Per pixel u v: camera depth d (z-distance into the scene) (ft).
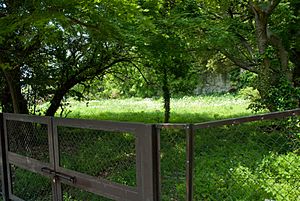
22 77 21.16
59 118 8.66
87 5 11.93
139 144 6.65
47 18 11.28
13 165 11.02
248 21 29.27
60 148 8.86
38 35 14.69
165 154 7.60
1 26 11.99
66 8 11.93
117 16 13.47
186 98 59.98
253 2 24.07
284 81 23.30
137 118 37.27
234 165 10.21
